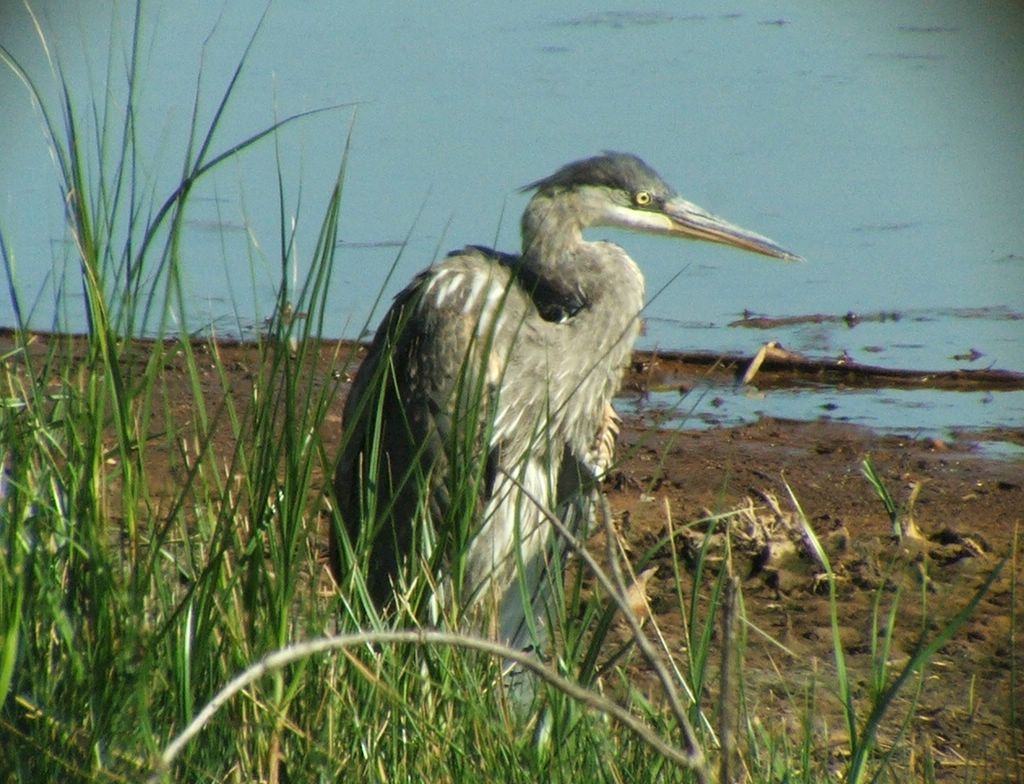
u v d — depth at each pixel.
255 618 6.29
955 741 8.38
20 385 7.20
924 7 29.69
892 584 10.62
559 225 10.63
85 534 6.18
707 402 15.20
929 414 14.88
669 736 6.55
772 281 18.64
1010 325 17.28
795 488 12.68
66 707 5.86
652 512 12.02
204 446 6.49
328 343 15.91
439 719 6.50
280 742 6.16
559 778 6.22
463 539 7.02
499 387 7.44
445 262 10.19
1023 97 24.02
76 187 6.32
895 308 17.77
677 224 11.08
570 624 6.93
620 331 10.36
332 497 6.86
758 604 10.41
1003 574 10.82
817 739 8.29
